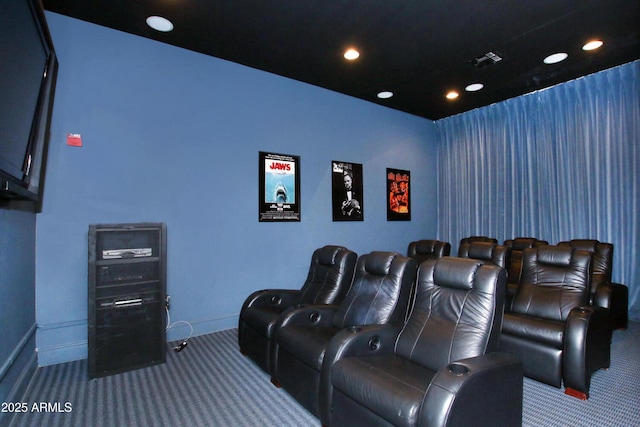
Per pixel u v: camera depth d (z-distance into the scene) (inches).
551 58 155.6
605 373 111.2
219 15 120.6
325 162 188.5
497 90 193.9
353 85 184.9
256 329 114.7
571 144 185.8
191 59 146.6
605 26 129.6
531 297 126.9
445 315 84.6
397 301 97.6
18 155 75.1
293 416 87.6
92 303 105.8
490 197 217.9
